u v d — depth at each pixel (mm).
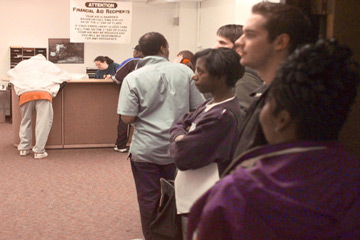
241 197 875
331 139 903
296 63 878
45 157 5871
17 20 9781
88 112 6391
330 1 1356
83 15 8367
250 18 1230
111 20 8484
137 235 3535
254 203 858
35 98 5715
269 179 863
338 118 884
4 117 8742
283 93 875
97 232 3572
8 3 9703
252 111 1246
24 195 4387
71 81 6145
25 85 5770
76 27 8375
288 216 833
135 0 10289
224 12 8711
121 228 3662
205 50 2012
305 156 865
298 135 896
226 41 2477
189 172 2043
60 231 3574
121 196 4414
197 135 1935
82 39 8430
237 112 1957
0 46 9758
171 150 2105
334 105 865
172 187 2256
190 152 1947
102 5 8422
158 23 10508
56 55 9977
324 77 861
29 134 5930
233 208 881
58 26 9938
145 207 3031
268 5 1220
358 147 1395
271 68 1215
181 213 2068
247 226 862
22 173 5129
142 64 3078
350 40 1360
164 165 3008
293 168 863
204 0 9734
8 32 9766
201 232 924
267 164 895
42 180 4879
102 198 4348
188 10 10141
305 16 1228
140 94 2961
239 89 2172
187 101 3045
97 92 6379
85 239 3441
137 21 10391
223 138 1935
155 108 2988
